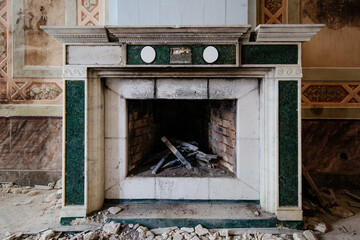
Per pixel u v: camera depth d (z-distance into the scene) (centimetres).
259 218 208
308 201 258
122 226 204
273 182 216
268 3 291
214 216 209
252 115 228
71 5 294
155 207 225
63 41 210
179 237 192
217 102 276
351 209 253
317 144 299
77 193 216
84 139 215
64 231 201
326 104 296
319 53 294
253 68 215
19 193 283
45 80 296
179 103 329
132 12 224
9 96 296
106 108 230
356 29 293
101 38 208
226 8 223
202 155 271
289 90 212
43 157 300
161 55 212
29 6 293
